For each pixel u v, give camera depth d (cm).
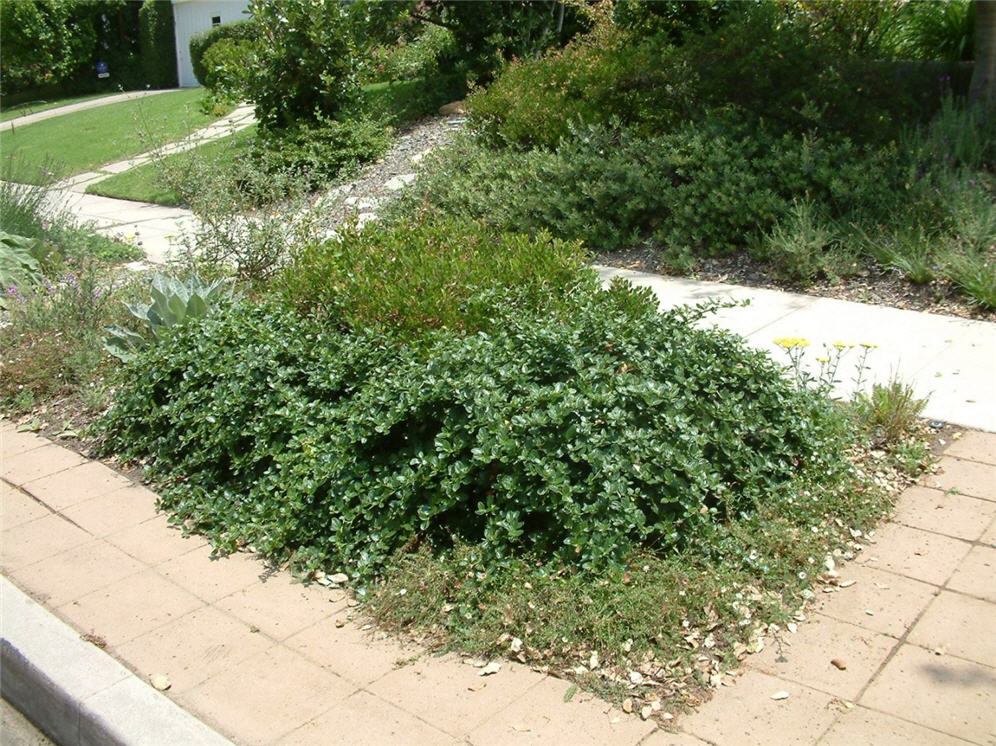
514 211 845
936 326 607
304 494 402
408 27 1595
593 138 878
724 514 386
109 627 352
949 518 394
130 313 645
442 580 350
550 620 324
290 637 340
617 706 293
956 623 326
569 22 1512
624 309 500
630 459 361
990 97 855
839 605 340
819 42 894
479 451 362
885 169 760
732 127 838
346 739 285
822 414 432
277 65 1233
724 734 278
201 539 418
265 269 690
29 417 568
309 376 457
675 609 326
